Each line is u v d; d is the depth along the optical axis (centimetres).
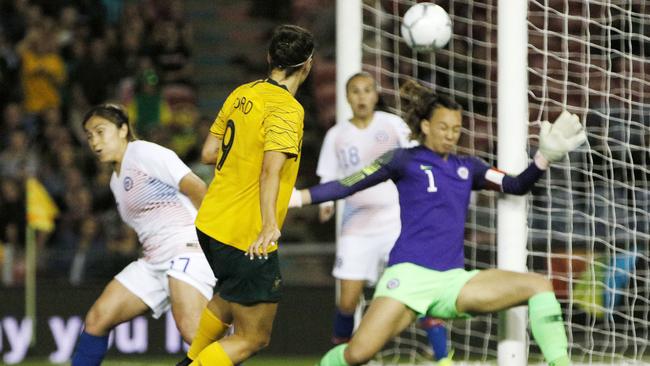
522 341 2309
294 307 3425
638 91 3566
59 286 3419
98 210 4216
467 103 3931
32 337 3409
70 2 5247
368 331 2120
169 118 4809
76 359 2194
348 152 2934
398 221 2916
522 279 2097
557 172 3556
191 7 5694
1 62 4897
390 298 2130
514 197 2283
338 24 2878
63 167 4412
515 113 2303
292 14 5556
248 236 1816
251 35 5575
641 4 3225
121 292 2189
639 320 2895
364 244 2889
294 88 1859
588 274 3175
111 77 4891
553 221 3525
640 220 3375
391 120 2939
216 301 1917
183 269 2133
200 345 1939
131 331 3391
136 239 4059
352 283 2891
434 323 2730
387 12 4041
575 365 2972
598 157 3494
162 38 5144
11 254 3738
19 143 4403
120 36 5112
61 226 4103
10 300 3409
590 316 3241
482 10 3912
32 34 4925
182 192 2148
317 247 3572
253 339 1877
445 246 2161
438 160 2191
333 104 4919
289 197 1831
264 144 1770
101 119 2161
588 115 3581
